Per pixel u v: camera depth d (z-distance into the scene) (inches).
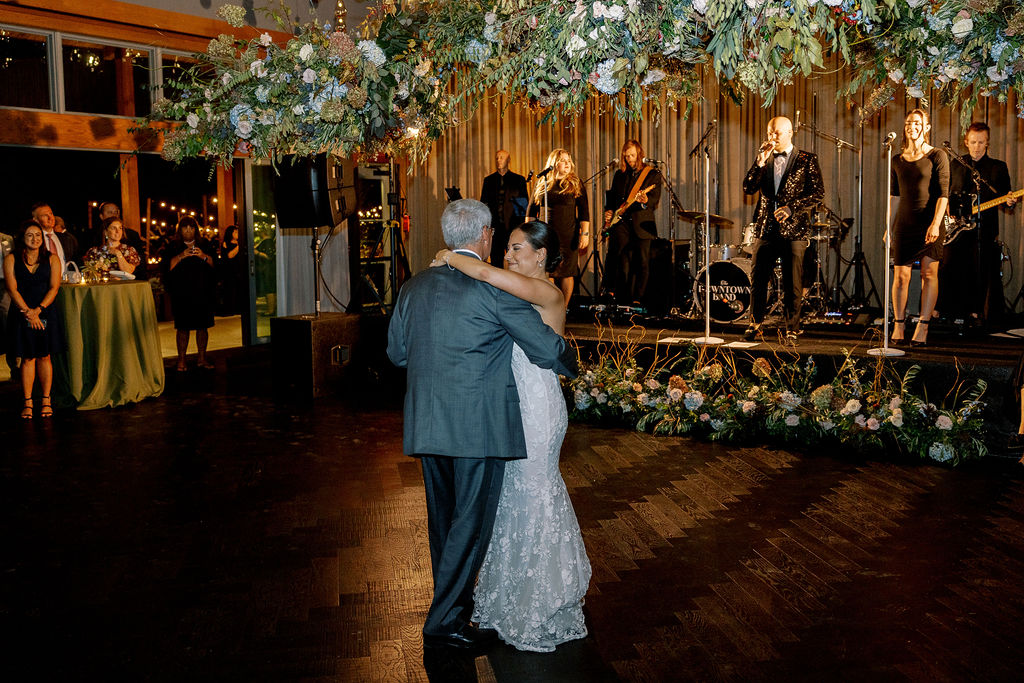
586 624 123.5
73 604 131.4
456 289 113.0
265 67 150.6
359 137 154.0
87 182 318.7
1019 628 120.6
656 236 346.0
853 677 108.2
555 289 118.2
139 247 339.3
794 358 241.8
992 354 230.5
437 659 114.6
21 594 135.1
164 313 431.8
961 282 297.4
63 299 265.6
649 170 344.5
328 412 263.7
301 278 369.4
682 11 115.0
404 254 369.1
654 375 257.1
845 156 378.3
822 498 177.2
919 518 164.7
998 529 158.2
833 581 136.6
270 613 128.0
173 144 161.0
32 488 188.5
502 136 414.0
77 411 265.3
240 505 176.9
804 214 259.8
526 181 354.6
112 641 119.6
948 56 119.6
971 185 291.6
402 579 139.9
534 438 116.1
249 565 145.9
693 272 353.4
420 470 201.0
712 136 385.1
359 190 324.8
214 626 123.9
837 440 219.6
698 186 395.5
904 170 252.2
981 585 134.4
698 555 147.6
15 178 294.4
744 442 223.1
